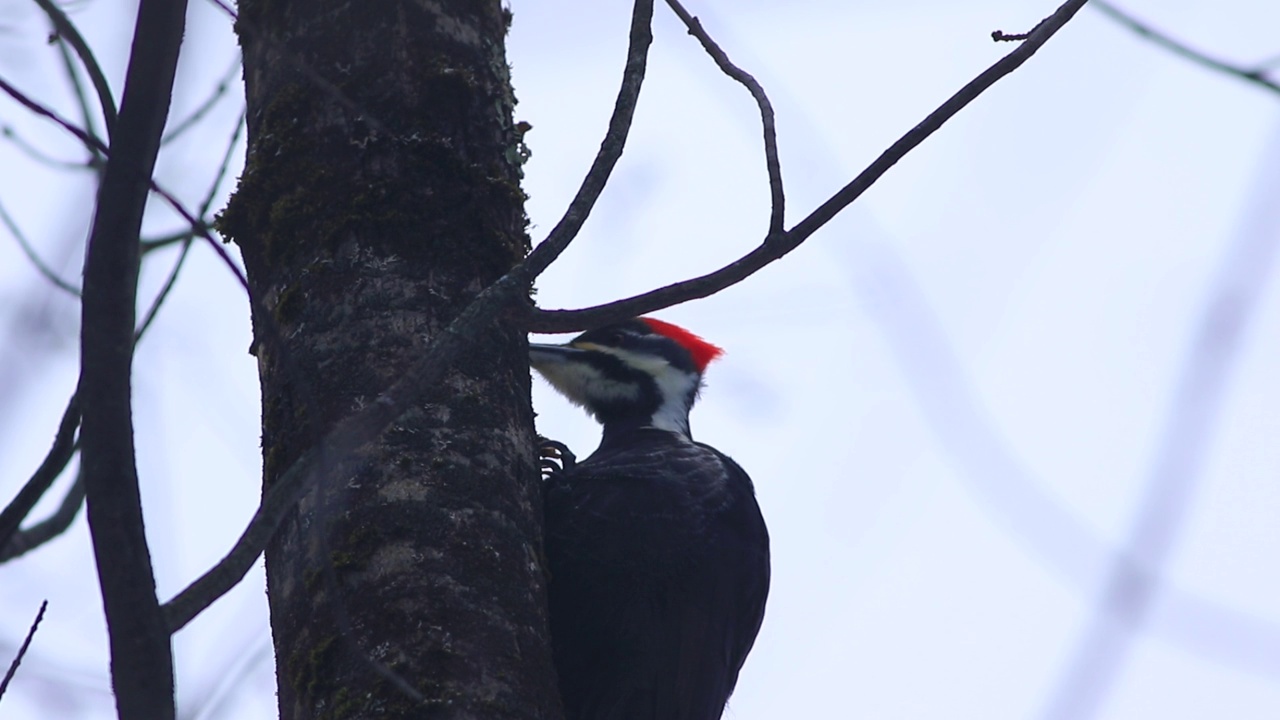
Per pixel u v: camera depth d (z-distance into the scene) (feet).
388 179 28.50
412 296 27.58
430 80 29.60
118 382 18.15
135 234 18.16
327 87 24.39
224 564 18.61
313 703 24.40
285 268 28.14
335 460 19.63
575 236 23.09
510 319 24.11
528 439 28.17
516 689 24.67
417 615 24.61
